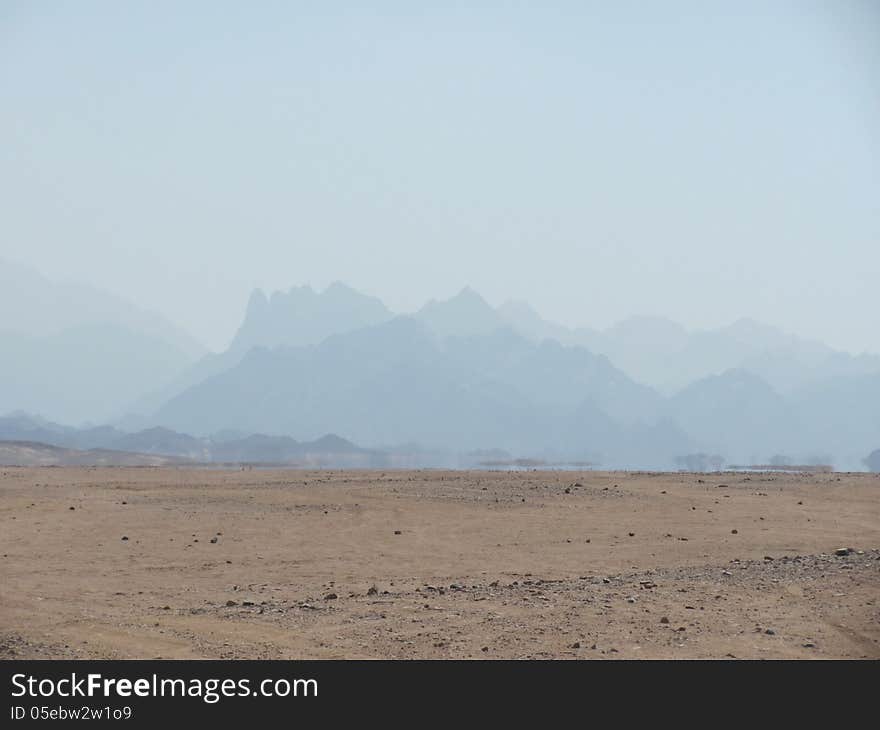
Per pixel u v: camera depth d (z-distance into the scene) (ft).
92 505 432.66
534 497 463.01
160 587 258.16
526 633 185.88
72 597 239.50
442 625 194.59
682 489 501.56
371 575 276.00
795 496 468.34
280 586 259.39
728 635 182.19
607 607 206.59
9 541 336.49
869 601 204.74
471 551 317.83
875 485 515.50
